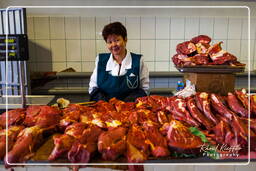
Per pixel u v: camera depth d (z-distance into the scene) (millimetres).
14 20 2475
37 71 3137
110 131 1161
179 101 1454
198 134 1189
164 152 1071
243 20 3070
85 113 1434
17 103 2090
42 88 3145
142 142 1118
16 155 1052
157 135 1170
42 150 1133
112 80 2049
